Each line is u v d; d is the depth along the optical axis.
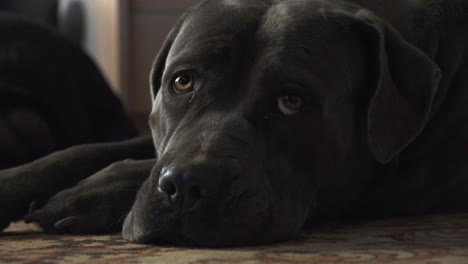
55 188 1.74
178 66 1.58
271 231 1.44
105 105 3.11
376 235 1.58
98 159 1.85
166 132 1.59
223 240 1.38
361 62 1.62
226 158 1.40
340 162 1.61
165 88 1.62
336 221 1.78
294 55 1.53
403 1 1.90
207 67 1.54
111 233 1.63
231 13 1.60
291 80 1.51
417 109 1.60
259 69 1.51
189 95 1.56
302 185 1.54
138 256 1.32
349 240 1.51
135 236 1.46
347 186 1.69
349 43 1.61
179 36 1.66
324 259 1.27
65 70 3.01
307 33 1.56
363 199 1.79
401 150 1.73
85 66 3.11
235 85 1.53
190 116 1.52
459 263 1.22
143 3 4.14
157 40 4.17
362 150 1.68
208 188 1.35
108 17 4.23
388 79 1.58
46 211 1.65
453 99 1.88
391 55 1.62
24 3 4.31
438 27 1.89
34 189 1.71
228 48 1.54
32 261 1.30
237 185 1.38
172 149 1.46
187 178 1.36
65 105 2.93
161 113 1.64
